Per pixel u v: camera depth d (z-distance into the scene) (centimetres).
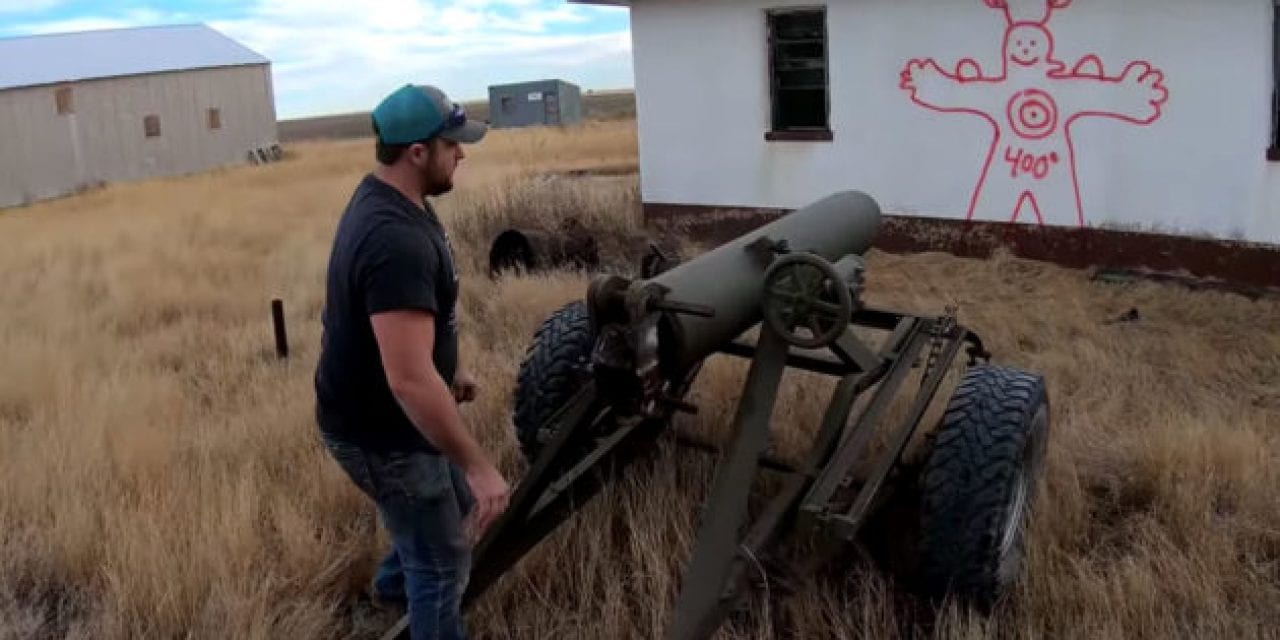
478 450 294
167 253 1250
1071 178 968
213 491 470
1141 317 813
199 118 3772
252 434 553
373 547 429
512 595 402
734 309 384
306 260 1155
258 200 1934
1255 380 646
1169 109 903
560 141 3122
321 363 313
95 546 429
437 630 326
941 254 1052
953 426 383
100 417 575
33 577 429
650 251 448
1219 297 854
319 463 496
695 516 439
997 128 1005
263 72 4003
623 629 374
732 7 1156
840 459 378
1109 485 470
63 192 3375
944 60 1025
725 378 564
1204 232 902
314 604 388
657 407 381
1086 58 939
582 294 852
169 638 379
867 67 1076
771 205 1175
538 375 471
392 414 309
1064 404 569
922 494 381
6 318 891
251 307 932
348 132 9100
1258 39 848
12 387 655
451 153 303
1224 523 423
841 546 365
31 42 3716
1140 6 901
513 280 917
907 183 1073
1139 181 930
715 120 1200
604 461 402
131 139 3559
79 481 486
